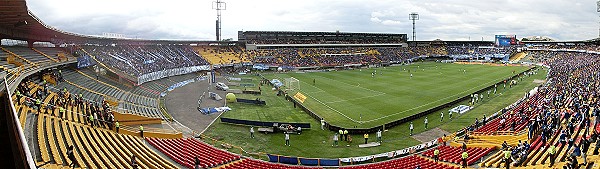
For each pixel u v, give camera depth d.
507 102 58.97
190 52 114.94
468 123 46.84
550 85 66.06
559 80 71.31
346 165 33.22
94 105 43.22
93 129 30.64
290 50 137.88
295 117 51.00
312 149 37.97
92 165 21.25
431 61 153.00
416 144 39.38
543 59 137.50
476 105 57.25
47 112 29.88
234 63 114.75
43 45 69.56
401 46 172.25
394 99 62.72
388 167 30.75
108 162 23.19
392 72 107.94
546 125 32.75
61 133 26.08
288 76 99.88
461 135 40.38
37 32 55.31
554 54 143.25
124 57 84.81
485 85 77.75
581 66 94.62
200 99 63.06
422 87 76.00
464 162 28.45
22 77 36.09
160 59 96.44
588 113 32.88
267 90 74.75
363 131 42.91
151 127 41.66
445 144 37.31
